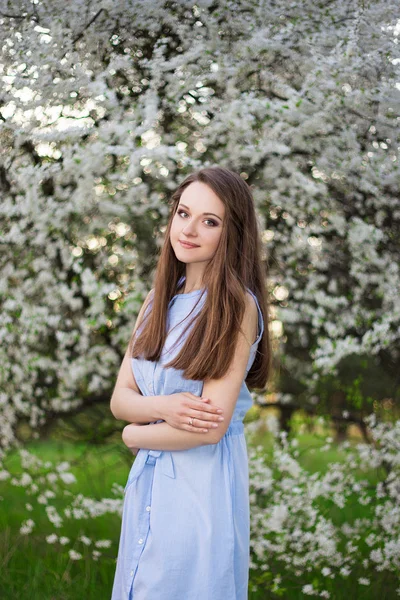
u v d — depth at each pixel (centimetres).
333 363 298
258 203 304
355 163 290
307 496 298
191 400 165
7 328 304
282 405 353
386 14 297
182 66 289
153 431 169
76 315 322
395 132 296
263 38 287
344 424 368
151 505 169
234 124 281
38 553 336
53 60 296
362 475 345
